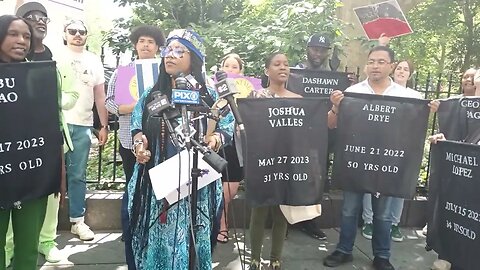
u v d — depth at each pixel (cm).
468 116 411
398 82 503
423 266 443
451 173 363
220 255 446
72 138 438
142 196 303
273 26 632
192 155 272
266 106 379
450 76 723
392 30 571
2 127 274
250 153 376
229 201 464
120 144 429
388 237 423
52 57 393
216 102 290
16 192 283
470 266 349
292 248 470
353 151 415
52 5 460
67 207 471
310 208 393
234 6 885
